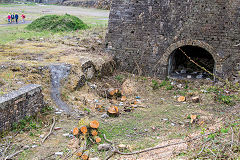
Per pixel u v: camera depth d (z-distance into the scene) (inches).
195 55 631.2
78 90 447.5
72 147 279.3
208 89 505.4
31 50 556.4
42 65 452.8
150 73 573.0
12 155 255.3
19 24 925.8
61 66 458.9
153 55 563.8
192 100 462.0
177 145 274.4
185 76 580.7
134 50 581.0
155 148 272.1
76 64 477.1
